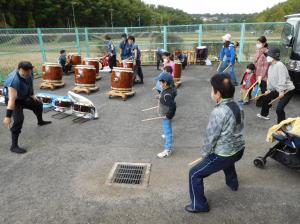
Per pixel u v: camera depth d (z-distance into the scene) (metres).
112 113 7.14
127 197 3.63
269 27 14.86
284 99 5.39
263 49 7.08
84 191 3.77
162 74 4.44
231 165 3.43
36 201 3.59
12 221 3.23
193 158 4.61
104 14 92.94
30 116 6.92
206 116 6.74
